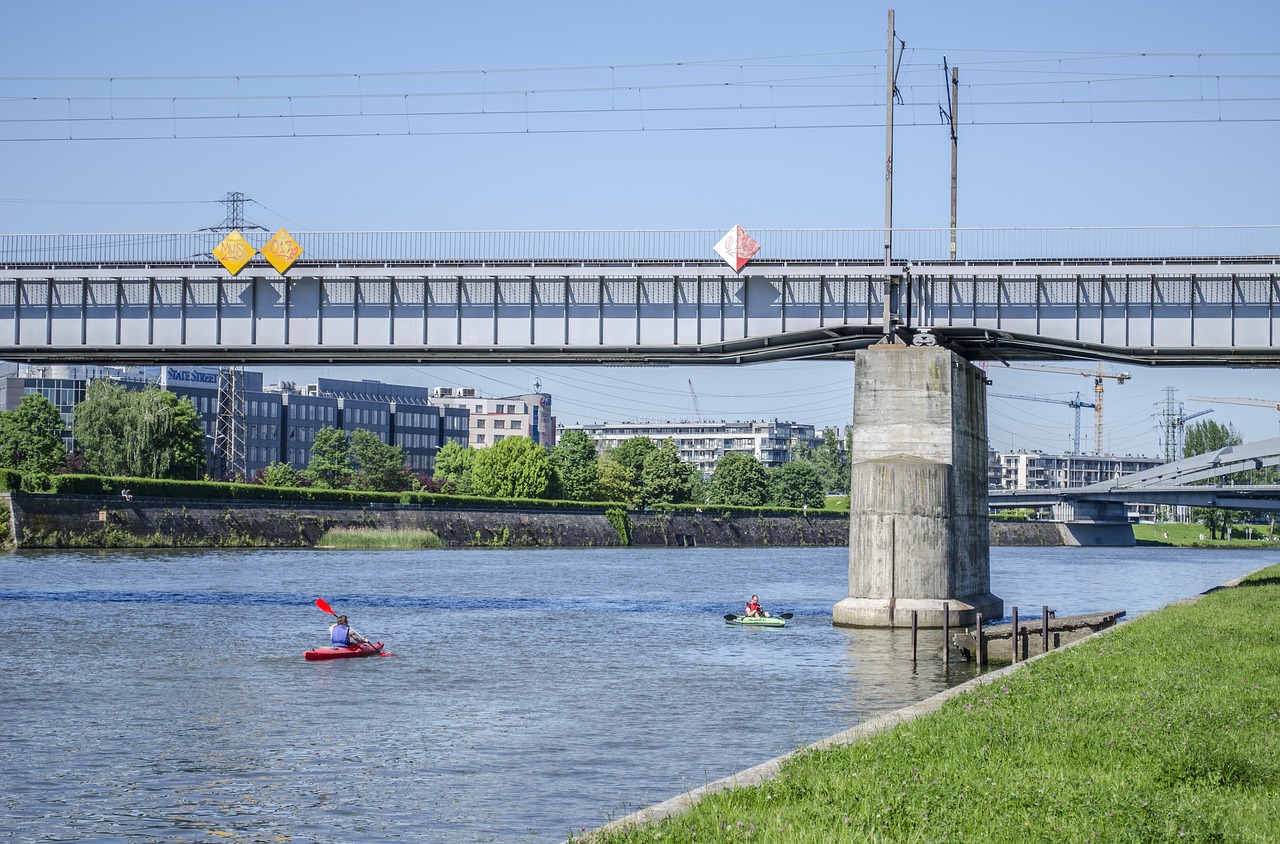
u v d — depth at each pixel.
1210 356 68.69
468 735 37.75
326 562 125.88
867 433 70.12
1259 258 66.12
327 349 72.06
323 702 44.28
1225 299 67.12
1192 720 25.19
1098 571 149.62
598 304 71.06
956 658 56.38
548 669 53.19
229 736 37.66
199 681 49.16
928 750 22.77
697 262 70.06
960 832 16.92
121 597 83.06
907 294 70.00
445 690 47.22
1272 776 20.53
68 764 33.53
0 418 153.00
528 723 39.84
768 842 16.41
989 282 69.69
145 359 76.19
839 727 39.06
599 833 17.84
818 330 70.44
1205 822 17.14
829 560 163.00
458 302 71.62
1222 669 34.06
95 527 127.88
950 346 76.06
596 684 48.66
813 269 69.62
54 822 27.61
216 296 72.75
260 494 149.62
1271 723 25.06
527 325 71.31
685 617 77.06
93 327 73.50
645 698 45.16
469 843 25.73
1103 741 23.02
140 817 28.03
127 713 41.72
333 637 57.12
